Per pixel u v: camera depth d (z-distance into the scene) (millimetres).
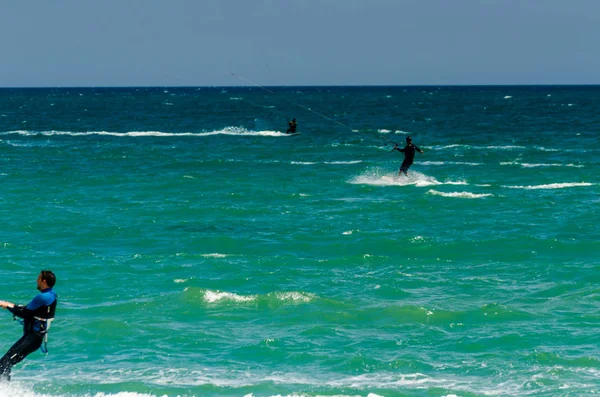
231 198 125312
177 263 79500
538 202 117688
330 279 73375
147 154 195250
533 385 45938
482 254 84312
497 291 68625
